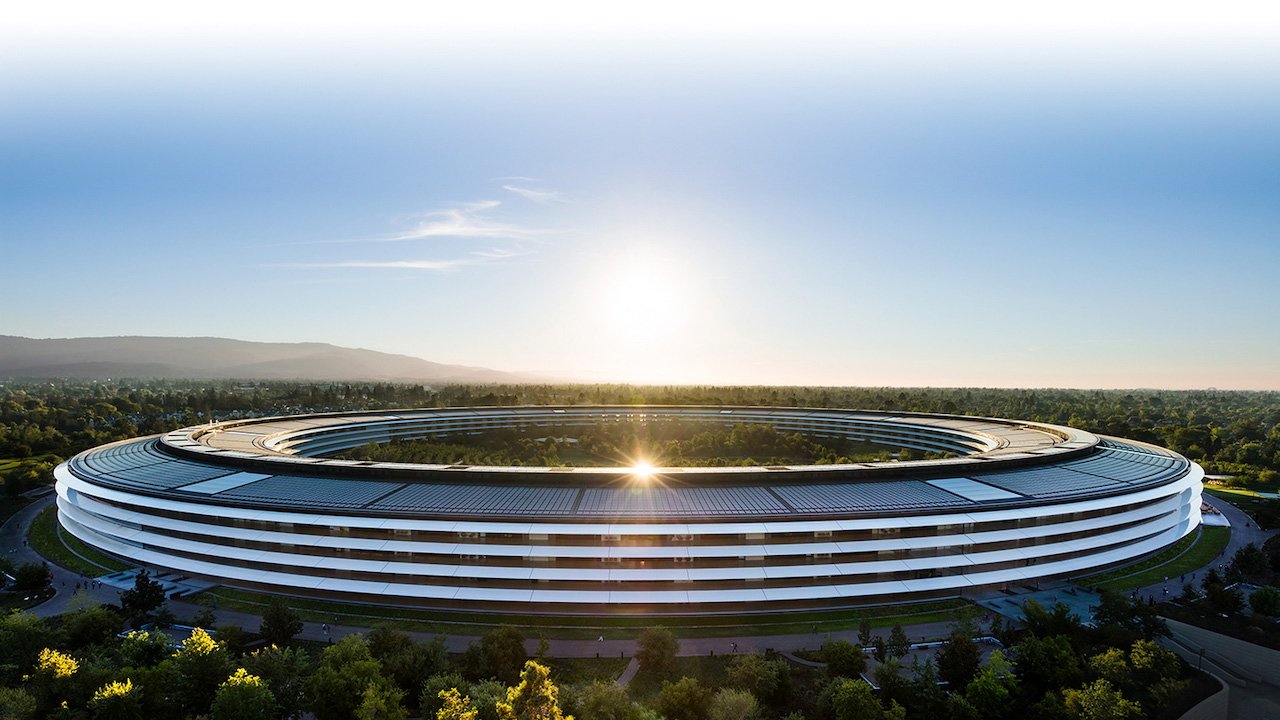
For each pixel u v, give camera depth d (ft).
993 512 395.55
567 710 253.85
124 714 242.37
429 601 369.50
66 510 496.23
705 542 373.61
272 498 405.18
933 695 269.23
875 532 381.19
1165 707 275.80
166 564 407.85
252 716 241.55
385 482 441.27
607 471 443.73
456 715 227.20
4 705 239.71
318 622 351.87
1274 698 301.43
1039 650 291.99
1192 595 389.80
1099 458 547.90
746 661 284.20
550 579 364.99
